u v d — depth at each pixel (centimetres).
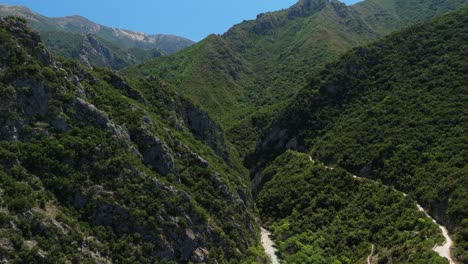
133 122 9350
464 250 7381
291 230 10669
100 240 7262
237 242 9306
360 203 10400
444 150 10250
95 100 9206
